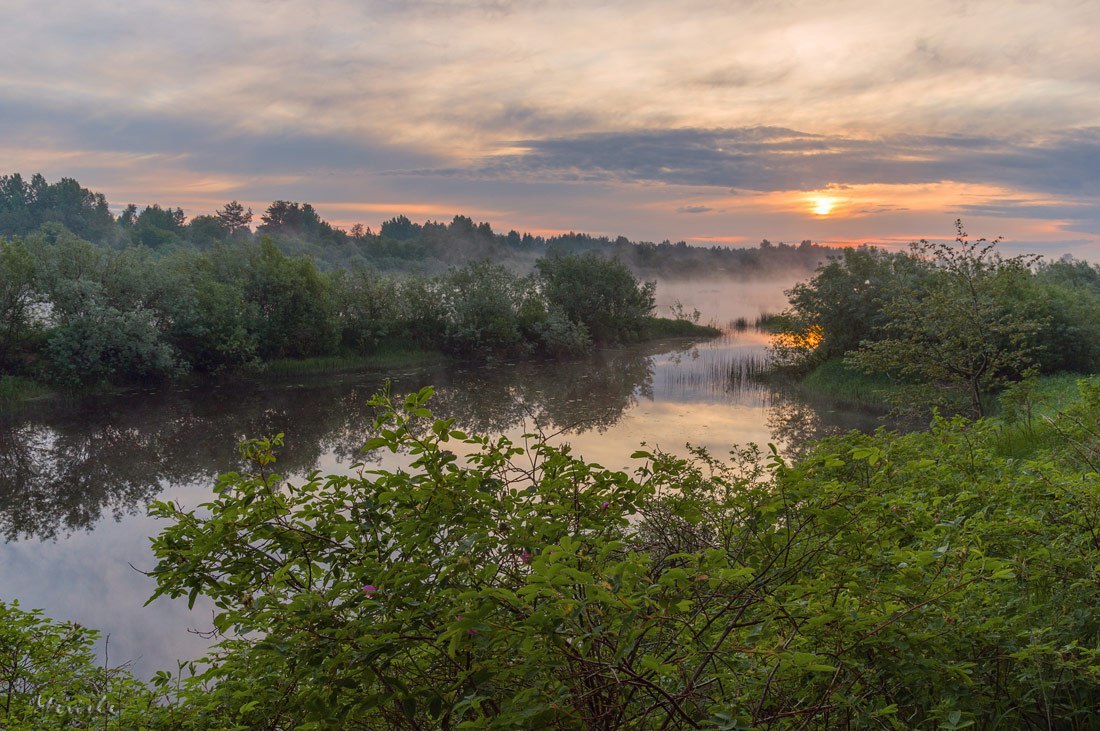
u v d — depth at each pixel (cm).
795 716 276
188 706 380
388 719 298
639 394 2892
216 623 279
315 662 252
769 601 266
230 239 13338
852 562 291
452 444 1490
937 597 266
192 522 304
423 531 284
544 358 4288
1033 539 400
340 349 3978
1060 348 2584
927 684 303
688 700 269
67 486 1733
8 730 411
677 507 317
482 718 230
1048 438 1050
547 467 306
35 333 3044
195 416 2550
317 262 10862
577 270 5006
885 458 353
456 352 4247
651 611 243
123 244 12925
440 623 261
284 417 2544
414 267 14225
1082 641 333
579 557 242
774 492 296
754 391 2888
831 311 3078
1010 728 316
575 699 246
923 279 2811
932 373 1725
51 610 1022
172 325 3269
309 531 301
